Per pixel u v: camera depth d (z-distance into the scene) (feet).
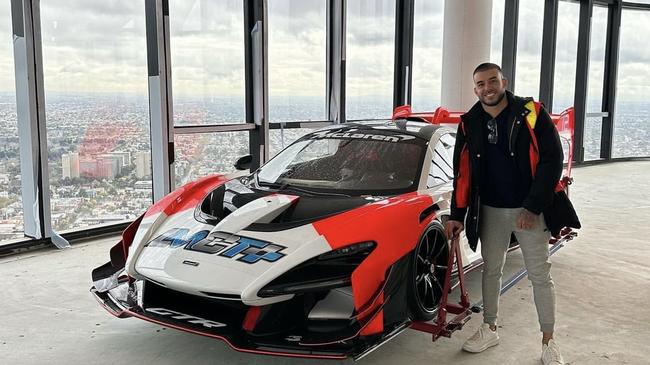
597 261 13.44
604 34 32.73
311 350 7.12
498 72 7.67
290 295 7.23
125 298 8.49
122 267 9.24
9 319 9.77
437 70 26.25
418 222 8.29
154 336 9.12
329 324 7.46
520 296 11.02
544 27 30.27
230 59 18.39
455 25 21.35
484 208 8.29
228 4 18.07
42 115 13.91
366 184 9.45
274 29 19.69
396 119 12.73
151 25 15.88
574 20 31.24
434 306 8.86
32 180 13.97
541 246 8.01
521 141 7.70
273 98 19.98
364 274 7.36
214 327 7.54
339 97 21.97
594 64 32.58
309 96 21.33
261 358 8.35
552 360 8.02
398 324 7.86
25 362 8.20
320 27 21.33
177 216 9.14
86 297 10.89
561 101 31.60
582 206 20.45
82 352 8.54
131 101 15.98
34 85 13.66
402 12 24.17
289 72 20.42
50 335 9.14
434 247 8.94
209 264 7.51
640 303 10.72
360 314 7.23
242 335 7.41
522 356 8.46
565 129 13.11
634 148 35.12
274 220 8.27
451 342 8.93
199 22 17.30
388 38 24.06
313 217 8.21
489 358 8.39
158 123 16.17
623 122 34.32
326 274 7.34
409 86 24.77
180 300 8.24
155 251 8.22
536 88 30.66
